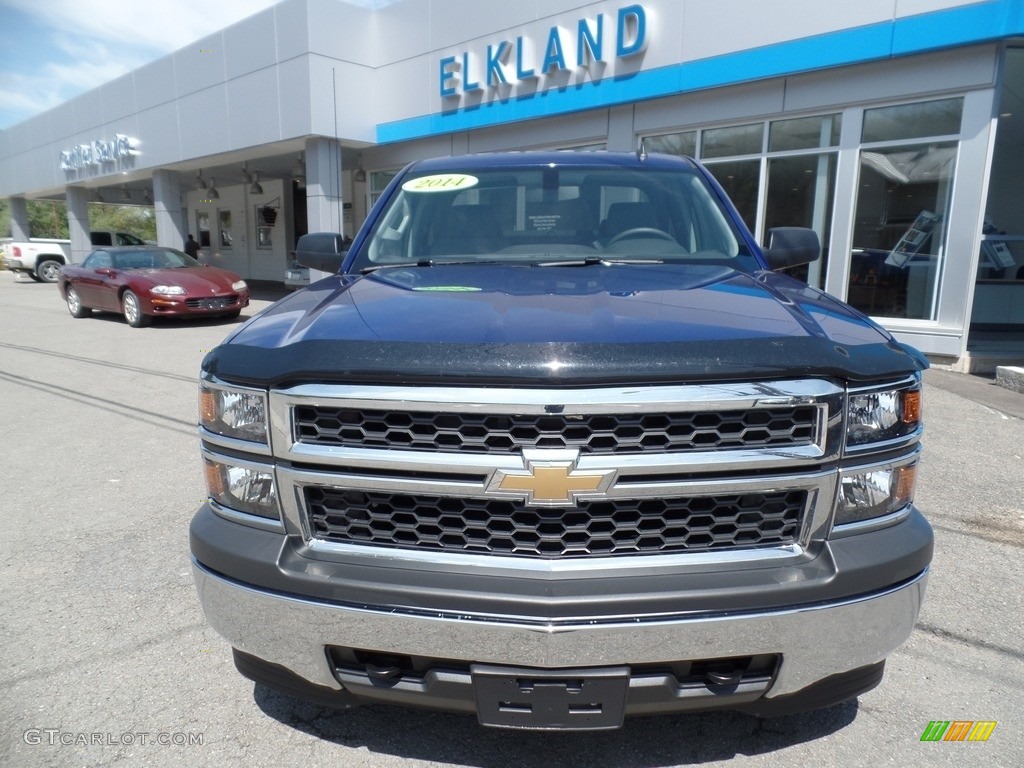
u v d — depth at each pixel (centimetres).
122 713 246
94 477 493
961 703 248
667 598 171
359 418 179
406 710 247
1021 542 374
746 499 179
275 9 1434
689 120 1066
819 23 889
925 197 865
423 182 349
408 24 1410
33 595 329
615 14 1096
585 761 221
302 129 1436
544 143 1266
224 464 198
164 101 1812
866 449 181
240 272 2675
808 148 957
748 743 228
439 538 181
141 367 897
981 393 722
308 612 182
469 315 198
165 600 324
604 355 169
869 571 179
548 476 170
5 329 1288
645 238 312
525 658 171
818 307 218
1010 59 904
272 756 225
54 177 2488
